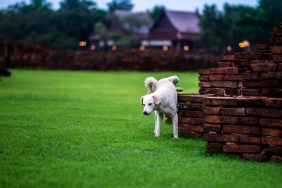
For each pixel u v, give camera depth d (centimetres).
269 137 706
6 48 4759
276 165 684
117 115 1265
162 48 8725
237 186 580
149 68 4234
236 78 934
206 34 5669
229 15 5606
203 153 759
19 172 634
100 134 935
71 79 3144
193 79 2978
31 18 6900
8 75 3259
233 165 680
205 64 4228
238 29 5212
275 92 819
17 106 1449
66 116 1222
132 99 1786
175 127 913
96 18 7569
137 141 866
